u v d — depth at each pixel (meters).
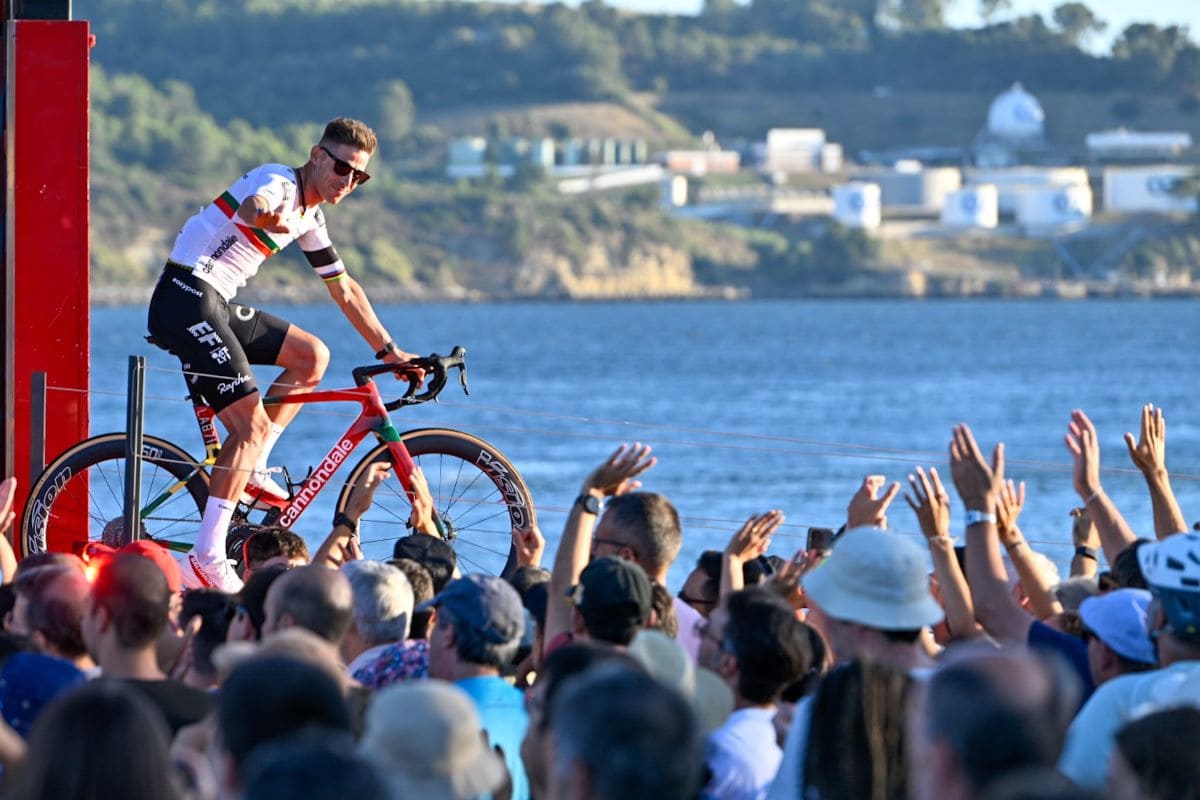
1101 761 9.65
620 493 12.55
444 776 7.50
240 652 9.09
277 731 7.49
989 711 6.75
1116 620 10.68
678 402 149.12
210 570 16.14
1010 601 11.49
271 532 14.52
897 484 12.55
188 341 16.23
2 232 17.11
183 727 9.56
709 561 13.48
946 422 127.50
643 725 6.55
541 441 111.06
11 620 12.08
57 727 6.87
